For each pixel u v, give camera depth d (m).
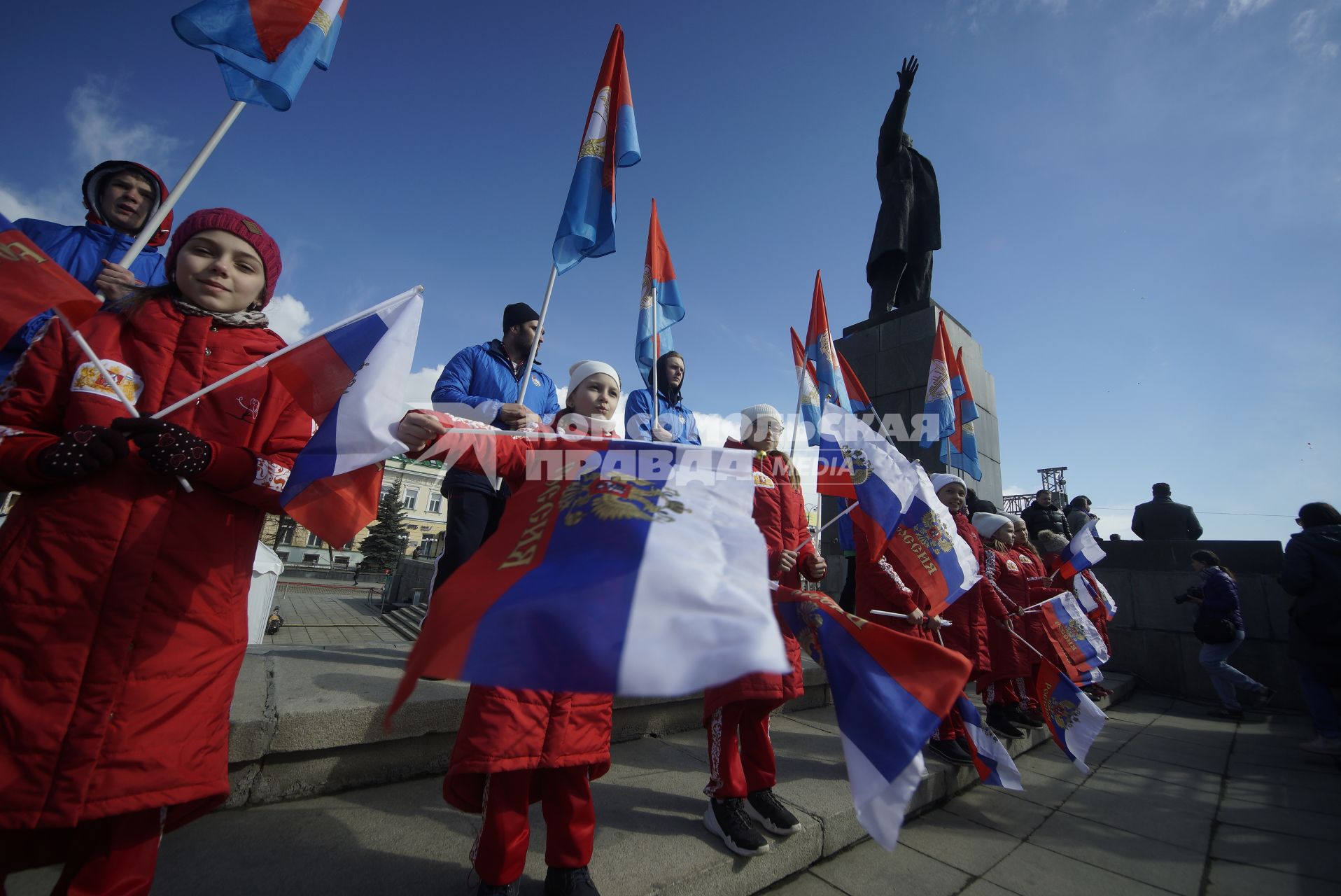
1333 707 4.18
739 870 1.96
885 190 9.17
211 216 1.51
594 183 3.07
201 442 1.26
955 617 3.69
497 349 3.34
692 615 0.96
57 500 1.19
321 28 2.23
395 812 2.11
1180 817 3.09
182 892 1.55
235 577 1.36
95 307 1.39
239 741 2.02
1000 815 2.99
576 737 1.63
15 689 1.09
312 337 1.57
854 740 1.70
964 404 6.61
